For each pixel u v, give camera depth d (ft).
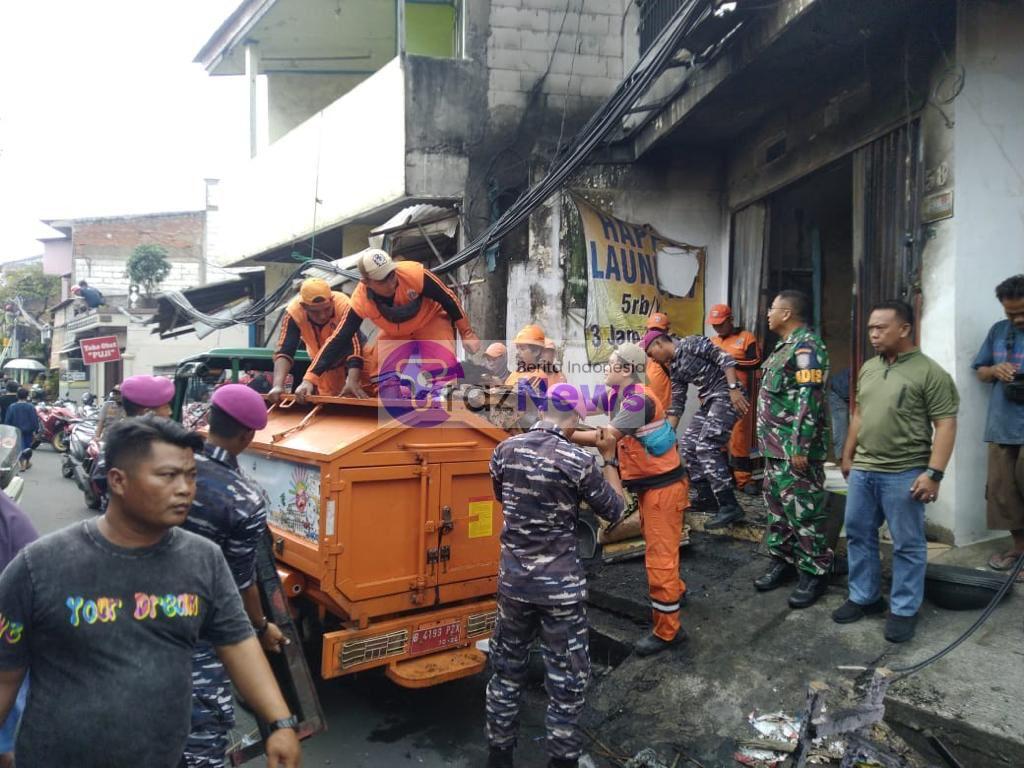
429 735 12.41
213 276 90.33
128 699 5.39
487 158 26.05
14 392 45.27
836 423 22.91
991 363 14.01
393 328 15.70
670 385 21.18
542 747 11.98
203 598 5.98
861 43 17.79
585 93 26.58
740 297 25.71
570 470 10.48
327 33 36.40
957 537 14.98
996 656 11.15
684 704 12.04
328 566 11.39
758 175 23.97
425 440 12.59
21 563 5.41
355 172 28.63
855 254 18.99
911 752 9.89
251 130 37.11
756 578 15.81
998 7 15.57
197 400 22.94
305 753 11.76
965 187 15.38
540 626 10.96
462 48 26.73
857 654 12.11
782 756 10.37
